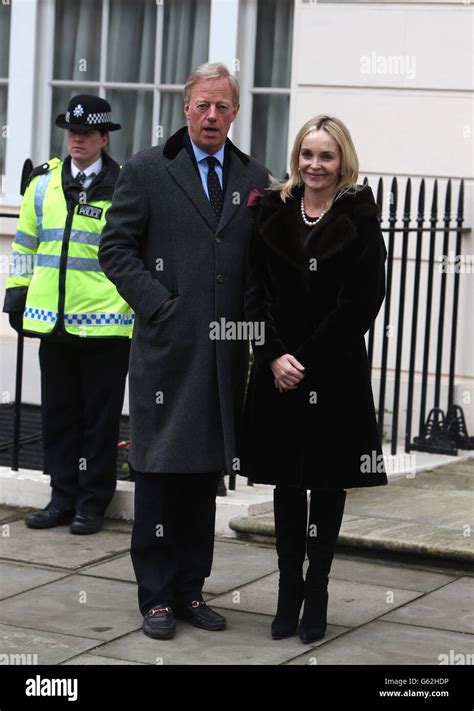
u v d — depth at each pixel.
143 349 6.33
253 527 7.95
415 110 10.18
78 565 7.45
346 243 5.99
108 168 8.12
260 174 6.48
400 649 6.13
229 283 6.27
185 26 11.30
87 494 8.14
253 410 6.23
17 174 11.55
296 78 10.48
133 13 11.44
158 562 6.36
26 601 6.77
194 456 6.22
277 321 6.15
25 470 8.90
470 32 9.99
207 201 6.28
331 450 6.11
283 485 6.15
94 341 7.99
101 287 8.02
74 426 8.23
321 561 6.23
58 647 6.09
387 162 10.28
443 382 10.20
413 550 7.52
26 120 11.51
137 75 11.46
